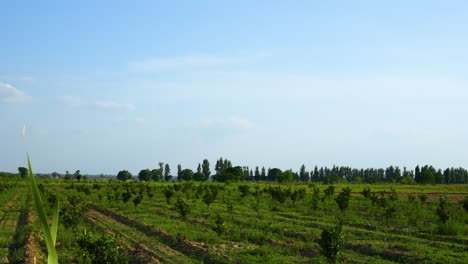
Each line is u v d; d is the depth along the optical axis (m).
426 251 22.92
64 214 29.45
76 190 88.69
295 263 21.72
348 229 32.97
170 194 57.09
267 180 190.88
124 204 57.00
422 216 41.22
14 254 22.14
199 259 23.03
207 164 172.12
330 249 19.48
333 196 69.88
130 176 171.00
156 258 23.30
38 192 2.02
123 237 29.73
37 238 26.83
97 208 52.31
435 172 171.62
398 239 28.03
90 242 17.28
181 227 33.47
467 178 189.88
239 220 38.50
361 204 57.81
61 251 23.81
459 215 41.22
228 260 21.81
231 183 124.56
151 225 34.34
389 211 37.47
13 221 38.56
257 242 26.64
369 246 25.06
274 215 43.88
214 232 31.41
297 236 29.91
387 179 192.75
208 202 51.09
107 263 16.92
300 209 50.78
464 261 20.58
